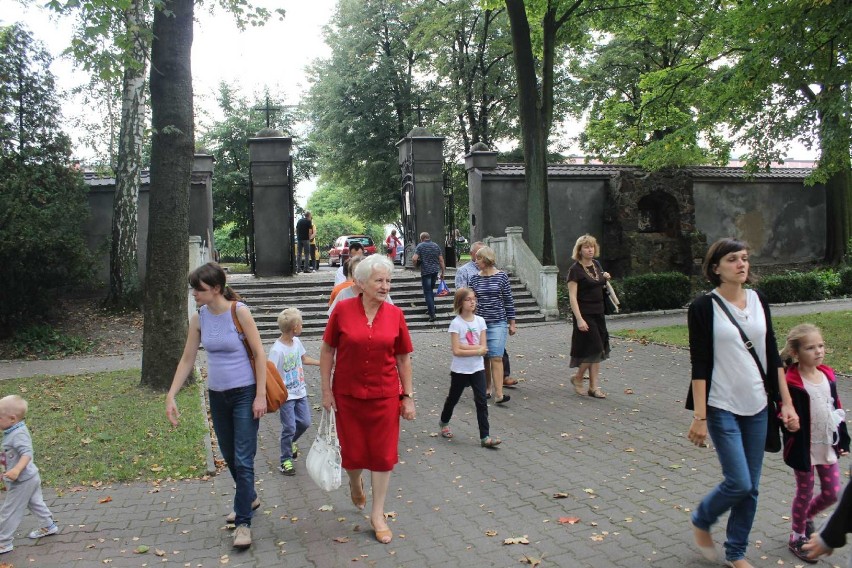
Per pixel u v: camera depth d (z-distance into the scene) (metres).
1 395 8.79
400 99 32.16
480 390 6.45
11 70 14.47
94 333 13.49
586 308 8.14
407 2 30.91
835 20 11.35
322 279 17.00
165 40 8.54
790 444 3.83
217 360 4.40
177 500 5.25
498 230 20.34
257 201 17.98
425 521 4.67
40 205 14.38
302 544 4.36
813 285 18.75
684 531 4.33
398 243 28.22
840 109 11.52
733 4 17.84
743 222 22.62
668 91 19.67
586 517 4.64
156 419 7.23
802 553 3.85
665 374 9.51
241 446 4.36
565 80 29.19
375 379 4.36
